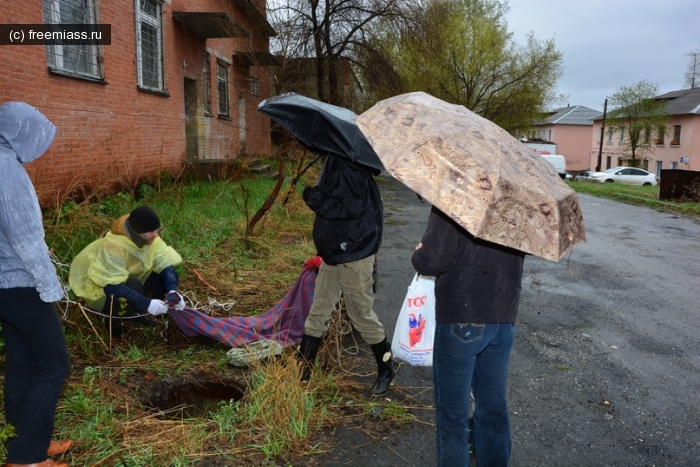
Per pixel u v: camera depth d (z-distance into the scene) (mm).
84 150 8375
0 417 2928
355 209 3303
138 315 4008
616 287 6758
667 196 18453
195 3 13633
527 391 3855
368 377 3895
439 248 2344
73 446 2822
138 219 3881
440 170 2176
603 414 3580
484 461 2625
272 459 2889
